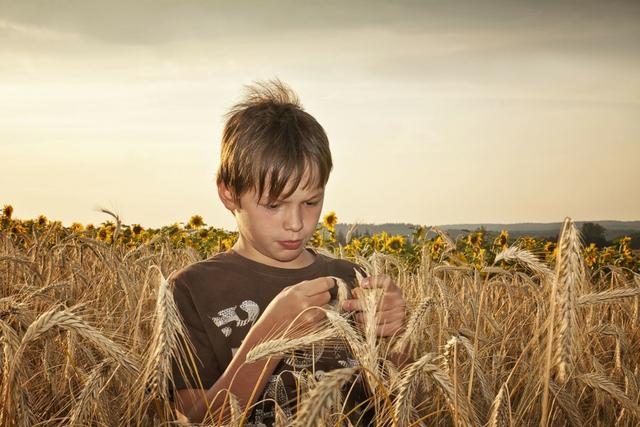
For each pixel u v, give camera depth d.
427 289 3.55
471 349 1.83
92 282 4.46
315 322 1.70
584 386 2.65
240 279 2.14
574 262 1.45
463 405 1.61
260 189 1.93
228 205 2.21
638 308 4.19
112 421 2.03
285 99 2.50
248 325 2.08
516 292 4.54
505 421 1.78
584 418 2.65
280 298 1.75
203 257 7.97
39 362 2.57
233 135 2.05
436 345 3.02
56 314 1.67
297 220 1.98
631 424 2.59
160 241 5.89
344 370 1.21
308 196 1.98
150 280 4.12
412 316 1.99
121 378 2.13
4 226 8.67
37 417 2.23
